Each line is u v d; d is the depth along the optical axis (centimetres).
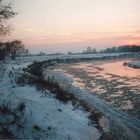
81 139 1056
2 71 2356
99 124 1373
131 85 3052
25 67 3700
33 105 1318
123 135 1276
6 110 1047
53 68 6069
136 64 6681
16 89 1692
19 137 891
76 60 10456
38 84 1958
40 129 1018
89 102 2009
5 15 1902
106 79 3712
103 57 12762
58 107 1417
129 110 1817
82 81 3494
